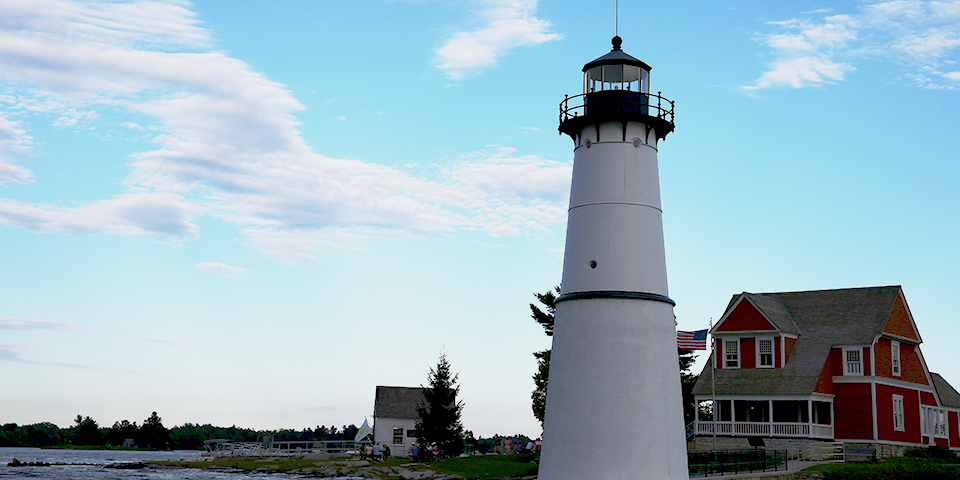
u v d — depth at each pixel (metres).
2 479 62.06
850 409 58.28
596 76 33.69
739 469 46.97
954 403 68.81
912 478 45.75
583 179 32.56
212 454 86.25
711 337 62.62
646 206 32.12
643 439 30.06
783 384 57.75
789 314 63.91
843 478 45.78
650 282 31.56
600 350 30.73
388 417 94.94
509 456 67.19
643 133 32.62
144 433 169.50
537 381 65.81
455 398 75.00
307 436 180.88
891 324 60.69
